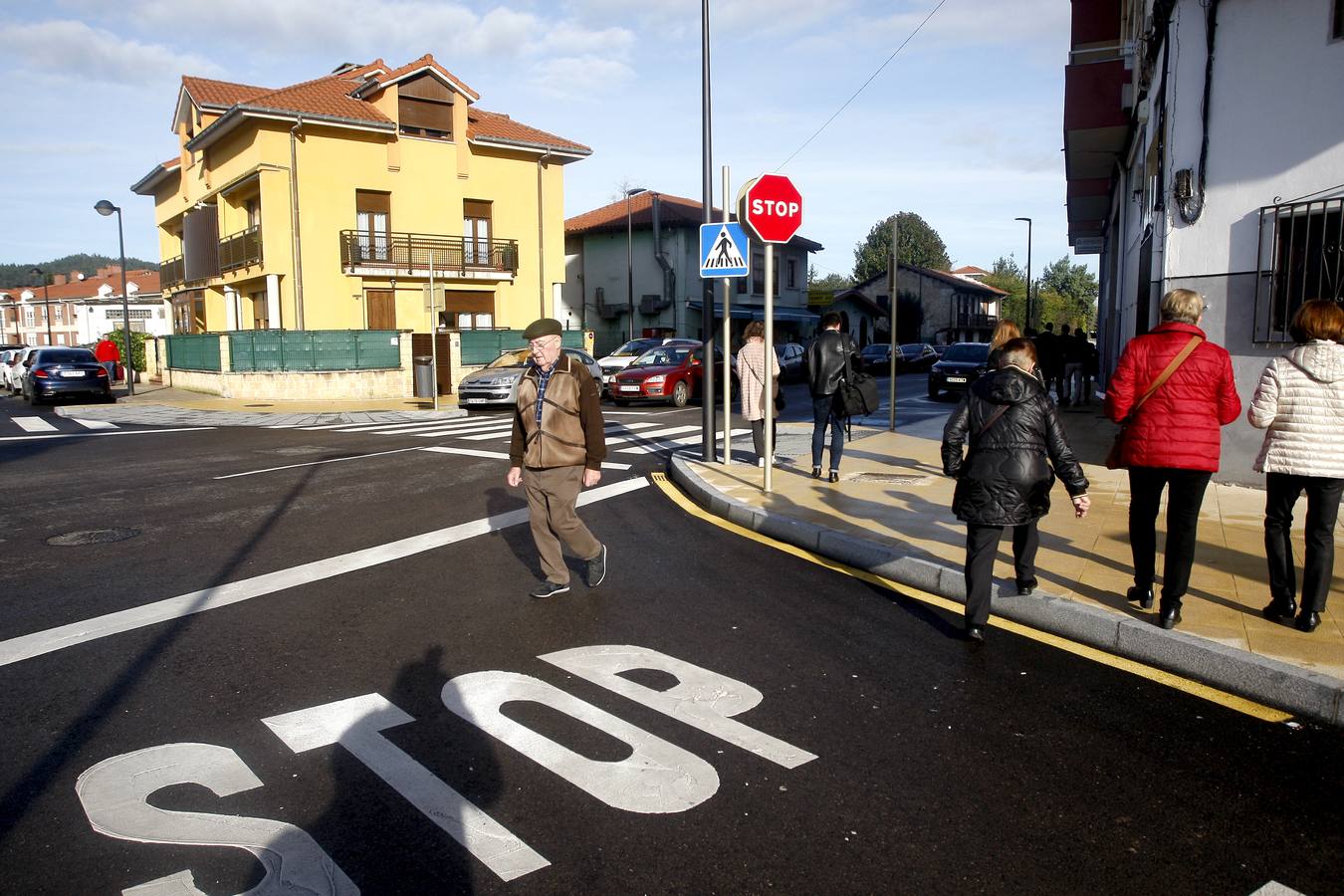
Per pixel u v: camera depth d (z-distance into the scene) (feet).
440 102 98.07
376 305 95.96
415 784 11.19
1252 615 16.15
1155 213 33.58
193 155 110.01
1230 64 27.68
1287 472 15.05
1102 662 15.40
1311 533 15.12
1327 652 14.33
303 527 26.50
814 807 10.64
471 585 20.22
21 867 9.37
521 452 19.49
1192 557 15.46
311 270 91.61
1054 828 10.20
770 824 10.27
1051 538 22.26
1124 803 10.75
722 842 9.91
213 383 87.10
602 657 15.62
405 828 10.17
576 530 19.24
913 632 16.97
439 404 76.95
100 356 88.63
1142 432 15.55
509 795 10.89
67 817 10.39
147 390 99.66
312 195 91.04
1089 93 49.11
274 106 88.33
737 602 18.85
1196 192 28.53
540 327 18.80
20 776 11.40
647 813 10.50
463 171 99.60
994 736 12.57
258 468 38.78
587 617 17.85
